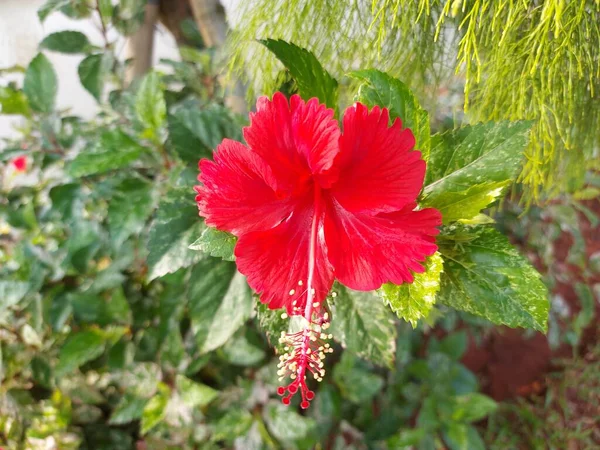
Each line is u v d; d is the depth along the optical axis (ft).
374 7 0.84
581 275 2.18
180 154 1.12
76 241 1.44
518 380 2.41
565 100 0.90
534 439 2.21
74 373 1.63
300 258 0.70
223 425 1.48
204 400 1.41
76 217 1.45
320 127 0.62
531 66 0.85
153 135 1.22
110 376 1.56
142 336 1.51
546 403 2.28
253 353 1.47
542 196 1.31
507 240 0.73
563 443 2.21
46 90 1.43
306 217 0.71
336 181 0.67
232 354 1.47
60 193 1.43
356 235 0.68
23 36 2.18
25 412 1.59
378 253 0.66
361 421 1.77
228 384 1.64
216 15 1.47
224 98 1.50
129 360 1.50
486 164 0.76
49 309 1.54
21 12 2.13
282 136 0.65
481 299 0.72
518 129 0.75
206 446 1.60
